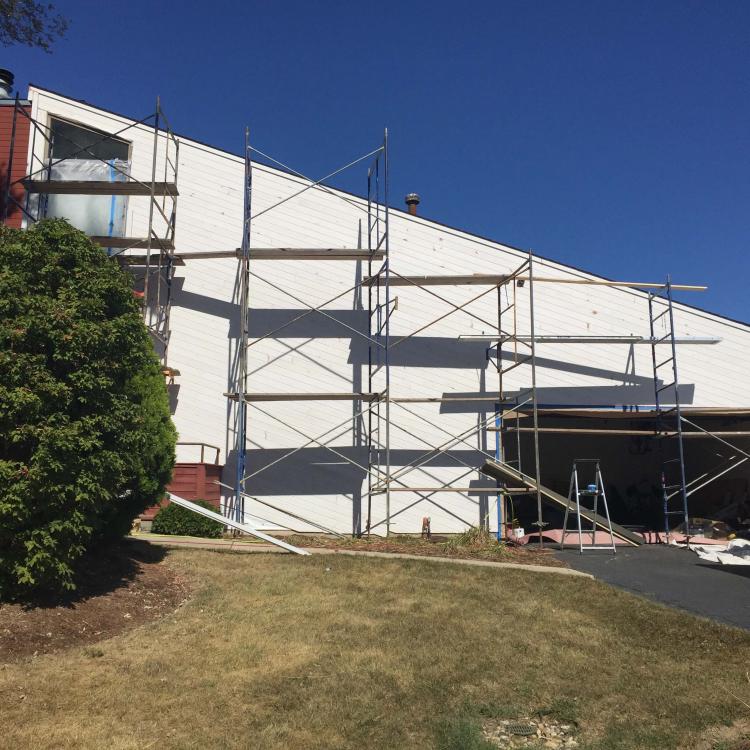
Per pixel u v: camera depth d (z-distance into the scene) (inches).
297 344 558.9
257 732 190.1
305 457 544.7
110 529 340.2
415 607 304.5
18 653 229.9
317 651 248.1
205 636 260.4
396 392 555.2
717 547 482.3
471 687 222.5
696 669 238.1
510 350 569.0
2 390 251.1
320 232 572.1
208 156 581.0
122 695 207.0
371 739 189.0
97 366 275.0
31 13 467.2
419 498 545.0
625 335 576.1
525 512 733.9
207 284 563.2
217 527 463.5
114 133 579.5
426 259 573.9
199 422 547.2
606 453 871.7
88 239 301.1
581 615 300.5
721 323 583.8
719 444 701.9
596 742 190.1
